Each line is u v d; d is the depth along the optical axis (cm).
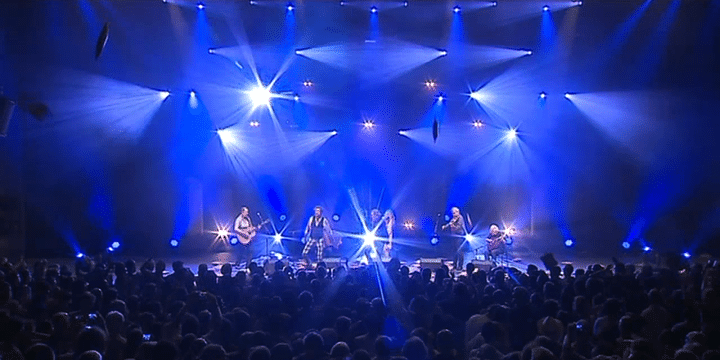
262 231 2311
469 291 891
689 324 653
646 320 689
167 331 705
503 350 670
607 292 830
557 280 985
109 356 627
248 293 882
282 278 984
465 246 1819
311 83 2188
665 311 731
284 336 682
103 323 669
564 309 818
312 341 572
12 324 598
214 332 678
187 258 2025
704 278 980
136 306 776
